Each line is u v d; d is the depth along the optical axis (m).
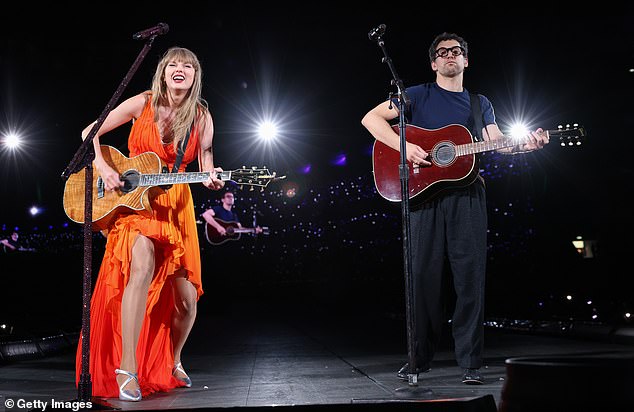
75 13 8.24
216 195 12.91
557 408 1.80
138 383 3.14
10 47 8.64
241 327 8.19
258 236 13.97
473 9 8.06
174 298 3.55
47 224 11.13
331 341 5.94
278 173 12.41
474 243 3.34
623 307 5.82
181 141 3.50
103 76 9.16
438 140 3.39
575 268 8.05
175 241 3.39
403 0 8.23
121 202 3.32
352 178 12.55
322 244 13.74
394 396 2.82
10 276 9.77
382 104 3.56
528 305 7.18
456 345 3.30
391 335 6.48
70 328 7.00
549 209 9.34
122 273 3.35
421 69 8.73
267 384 3.38
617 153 8.23
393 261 13.54
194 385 3.51
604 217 8.79
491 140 3.31
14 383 3.68
